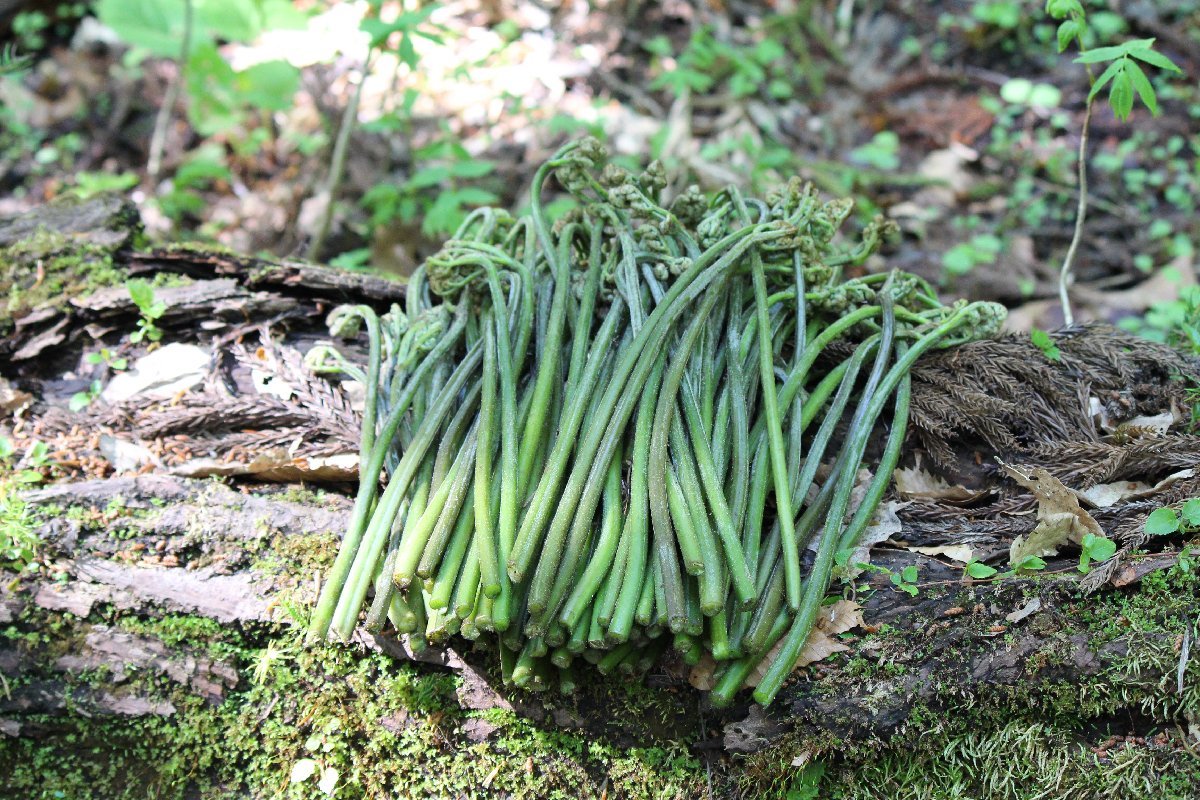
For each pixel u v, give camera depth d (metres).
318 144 3.32
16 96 3.57
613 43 3.67
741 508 1.36
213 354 1.77
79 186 2.93
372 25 2.46
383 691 1.44
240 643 1.46
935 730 1.35
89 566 1.45
